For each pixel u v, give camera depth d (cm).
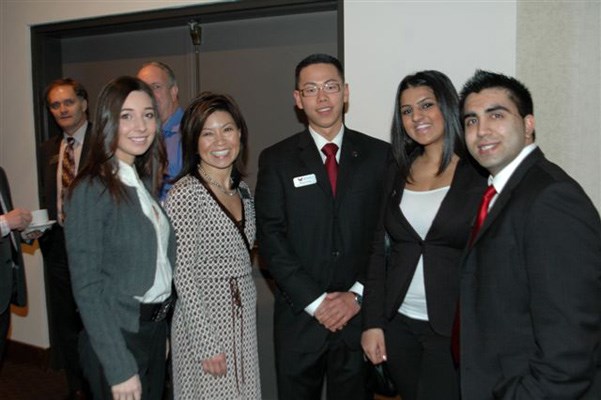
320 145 232
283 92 330
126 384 173
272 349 340
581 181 258
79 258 170
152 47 364
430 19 277
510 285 141
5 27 387
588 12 249
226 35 341
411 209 201
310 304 219
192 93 355
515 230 140
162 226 193
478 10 268
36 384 364
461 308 154
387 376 228
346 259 224
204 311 203
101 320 171
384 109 289
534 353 136
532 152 150
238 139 218
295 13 322
